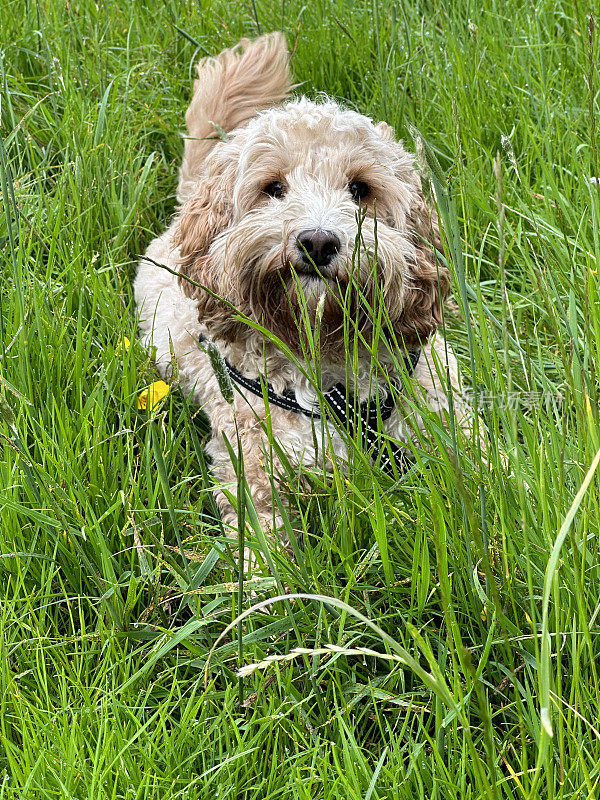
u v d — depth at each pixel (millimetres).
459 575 1577
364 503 1626
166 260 1950
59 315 1808
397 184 1750
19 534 1654
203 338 1803
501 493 1541
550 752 1468
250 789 1523
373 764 1541
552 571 1370
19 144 2023
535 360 1802
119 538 1680
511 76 2090
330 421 1753
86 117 2059
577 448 1594
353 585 1585
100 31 2221
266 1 2262
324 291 1682
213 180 1798
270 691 1567
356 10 2219
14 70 2119
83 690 1551
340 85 2125
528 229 1938
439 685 1392
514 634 1540
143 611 1647
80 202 1963
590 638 1542
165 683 1611
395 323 1736
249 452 1771
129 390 1780
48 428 1728
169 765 1520
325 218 1673
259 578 1603
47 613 1628
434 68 2100
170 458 1726
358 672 1594
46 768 1516
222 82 1971
